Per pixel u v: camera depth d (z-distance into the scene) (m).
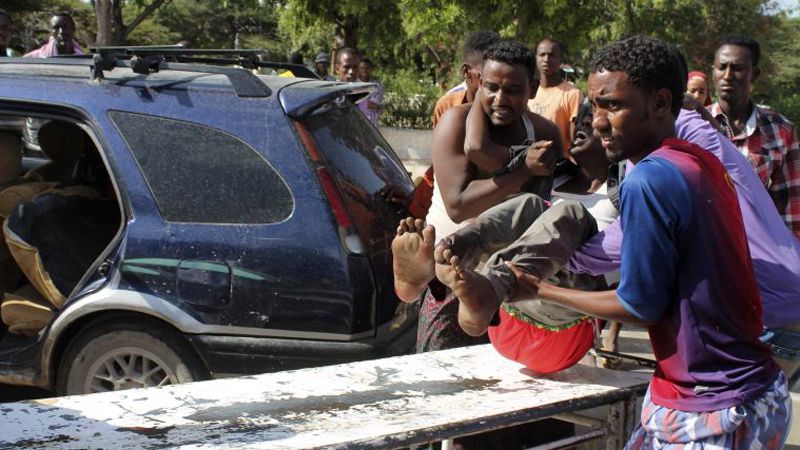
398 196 4.56
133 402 2.94
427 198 4.43
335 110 4.53
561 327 3.20
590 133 3.70
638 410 3.31
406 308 4.23
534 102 6.52
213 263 3.97
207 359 3.98
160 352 4.03
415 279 3.02
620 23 18.62
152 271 3.98
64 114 4.18
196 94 4.16
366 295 3.97
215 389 3.10
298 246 3.95
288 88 4.21
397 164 4.93
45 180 5.39
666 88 2.48
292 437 2.67
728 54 4.77
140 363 4.09
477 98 3.57
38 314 4.48
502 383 3.29
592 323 3.26
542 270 2.89
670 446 2.48
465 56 4.64
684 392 2.45
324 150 4.16
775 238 3.05
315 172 4.02
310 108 4.18
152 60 4.18
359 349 3.95
